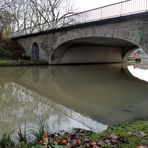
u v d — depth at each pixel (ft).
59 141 13.29
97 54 105.19
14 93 37.93
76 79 56.18
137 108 27.61
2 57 95.61
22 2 121.90
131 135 13.17
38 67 81.00
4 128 19.40
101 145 11.74
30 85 46.85
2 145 12.93
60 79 55.72
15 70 70.38
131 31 52.08
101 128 19.10
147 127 14.98
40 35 92.89
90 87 44.60
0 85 46.09
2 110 26.27
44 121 21.47
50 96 35.76
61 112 25.63
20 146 11.61
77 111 26.23
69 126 19.69
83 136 14.71
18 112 25.39
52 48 86.48
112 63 111.96
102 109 27.25
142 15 48.80
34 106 28.71
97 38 69.82
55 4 116.67
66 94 37.50
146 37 48.49
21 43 106.63
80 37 70.08
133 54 154.30
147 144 11.66
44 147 11.60
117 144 11.80
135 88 43.34
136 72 76.28
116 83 50.08
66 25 77.36
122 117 23.32
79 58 98.68
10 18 104.01
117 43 91.45
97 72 71.56
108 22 58.18
